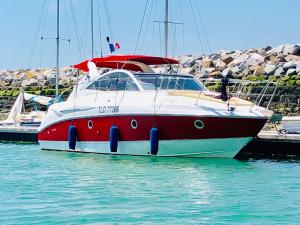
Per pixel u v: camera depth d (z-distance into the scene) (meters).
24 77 62.91
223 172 18.67
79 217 12.98
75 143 23.89
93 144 23.19
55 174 18.77
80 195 15.30
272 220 12.77
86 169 19.66
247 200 14.67
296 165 20.50
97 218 12.91
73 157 22.83
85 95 23.72
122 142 21.95
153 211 13.52
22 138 31.62
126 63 24.28
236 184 16.73
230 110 19.98
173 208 13.83
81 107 23.50
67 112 24.19
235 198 14.91
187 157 21.00
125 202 14.43
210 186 16.41
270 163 20.98
